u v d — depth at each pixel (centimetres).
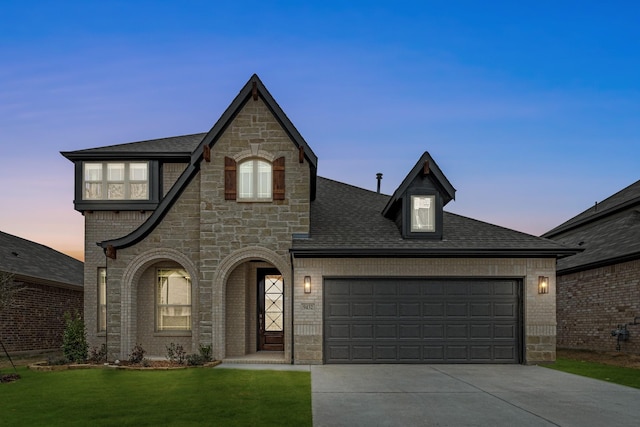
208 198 1541
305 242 1515
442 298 1522
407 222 1566
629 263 1839
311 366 1441
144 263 1566
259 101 1566
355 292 1520
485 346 1512
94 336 1755
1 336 1902
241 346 1589
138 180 1819
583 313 2144
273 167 1542
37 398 1011
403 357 1505
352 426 809
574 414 887
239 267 1611
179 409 910
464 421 841
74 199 1794
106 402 970
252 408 918
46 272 2248
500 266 1520
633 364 1562
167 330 1645
